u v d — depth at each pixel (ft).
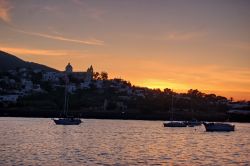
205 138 467.11
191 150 320.70
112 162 234.38
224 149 340.18
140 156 266.98
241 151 325.62
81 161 233.96
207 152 309.22
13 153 257.96
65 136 425.69
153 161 244.42
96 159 244.42
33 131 488.44
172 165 230.68
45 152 270.46
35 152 268.41
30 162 222.89
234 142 419.95
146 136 473.67
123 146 334.03
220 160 260.62
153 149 317.42
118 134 493.77
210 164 240.12
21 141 346.13
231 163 247.50
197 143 392.88
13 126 590.96
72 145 327.67
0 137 381.19
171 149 322.75
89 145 332.39
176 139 438.40
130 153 282.56
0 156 241.35
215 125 610.24
